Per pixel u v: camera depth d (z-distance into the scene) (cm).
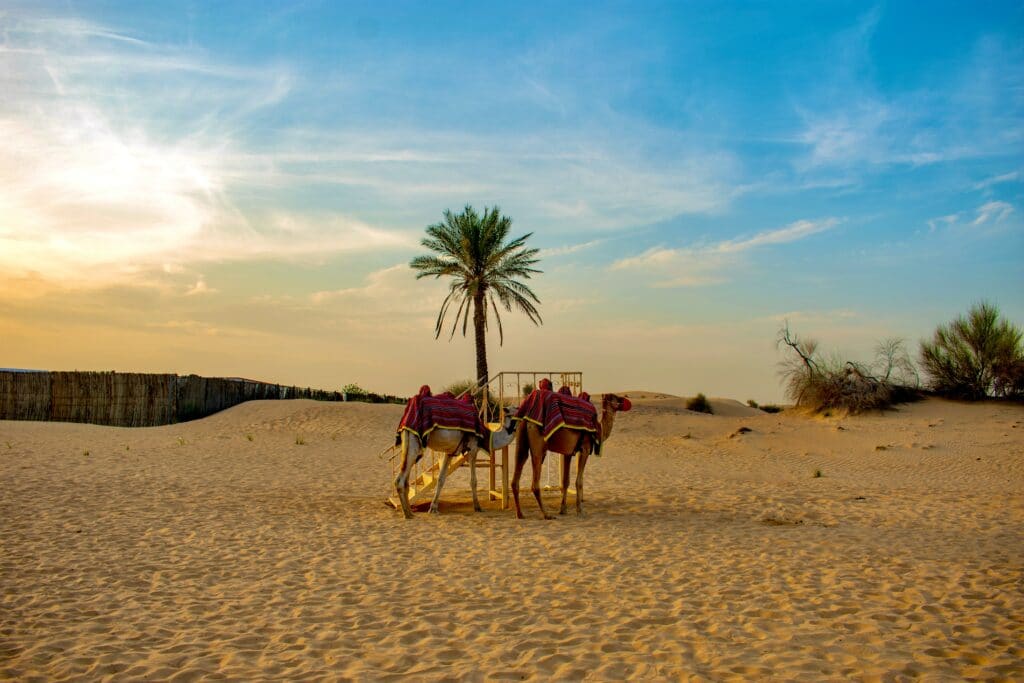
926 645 611
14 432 2206
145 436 2388
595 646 613
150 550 961
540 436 1230
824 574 849
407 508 1223
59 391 2806
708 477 1831
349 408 3095
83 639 636
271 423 2789
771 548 990
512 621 684
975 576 836
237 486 1527
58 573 845
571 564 908
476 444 1305
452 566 899
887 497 1465
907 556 937
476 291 3125
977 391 3142
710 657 584
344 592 785
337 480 1683
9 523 1083
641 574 856
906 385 3300
